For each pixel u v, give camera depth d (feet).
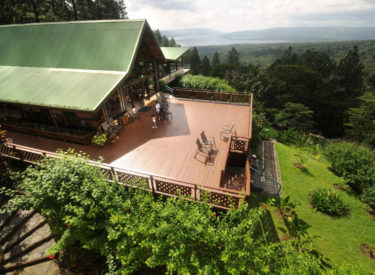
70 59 47.24
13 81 44.86
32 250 25.79
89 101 36.22
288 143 65.67
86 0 138.00
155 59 63.00
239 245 17.76
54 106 36.70
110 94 37.58
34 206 21.47
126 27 46.98
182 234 17.93
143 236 19.54
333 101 124.36
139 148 37.55
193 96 63.26
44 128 43.32
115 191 24.14
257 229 30.94
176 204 20.33
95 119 40.86
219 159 34.06
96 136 38.17
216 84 79.41
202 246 18.86
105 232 21.97
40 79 44.16
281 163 49.62
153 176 25.96
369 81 189.16
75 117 41.91
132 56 43.06
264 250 18.01
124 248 20.04
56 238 26.84
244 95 57.72
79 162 24.22
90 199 21.25
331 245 29.96
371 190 38.19
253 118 63.26
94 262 24.54
